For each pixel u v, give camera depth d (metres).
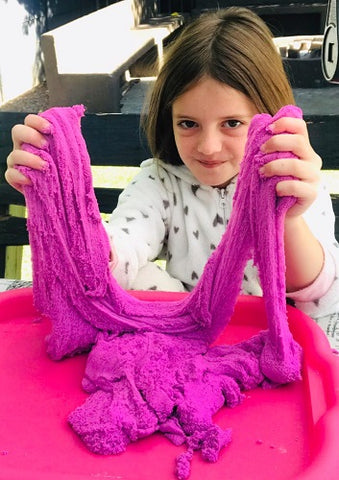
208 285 0.62
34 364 0.66
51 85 2.46
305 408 0.58
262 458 0.51
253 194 0.56
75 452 0.52
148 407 0.54
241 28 0.82
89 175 0.61
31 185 0.59
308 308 0.77
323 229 0.80
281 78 0.84
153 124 0.92
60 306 0.64
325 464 0.46
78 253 0.63
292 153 0.55
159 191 0.94
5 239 1.26
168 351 0.61
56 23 3.95
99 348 0.62
